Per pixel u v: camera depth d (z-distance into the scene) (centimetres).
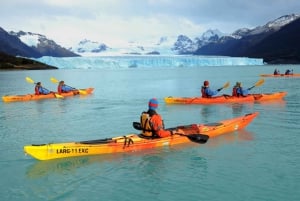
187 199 802
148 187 866
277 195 811
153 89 3544
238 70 8750
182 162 1026
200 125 1304
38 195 833
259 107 2033
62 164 1010
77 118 1806
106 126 1588
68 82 4916
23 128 1568
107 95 2920
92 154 1069
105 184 886
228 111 1925
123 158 1054
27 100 2584
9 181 912
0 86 4322
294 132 1370
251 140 1245
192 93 3092
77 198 815
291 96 2553
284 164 1001
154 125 1118
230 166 992
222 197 807
